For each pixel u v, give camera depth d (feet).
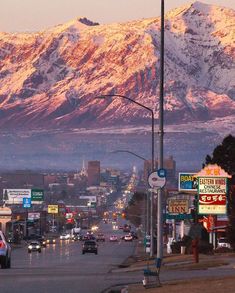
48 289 296.10
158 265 294.66
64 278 358.43
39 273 401.29
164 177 391.65
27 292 282.77
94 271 432.25
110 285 316.40
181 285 285.84
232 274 355.15
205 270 407.03
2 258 442.91
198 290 262.88
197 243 474.49
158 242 406.41
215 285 274.98
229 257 533.96
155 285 290.15
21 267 482.69
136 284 313.53
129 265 539.29
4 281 335.06
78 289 297.33
